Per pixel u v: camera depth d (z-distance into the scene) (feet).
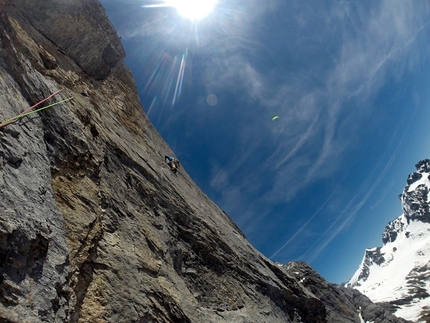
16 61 34.06
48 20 58.90
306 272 120.26
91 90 62.39
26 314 18.74
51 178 29.86
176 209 54.19
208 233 58.44
